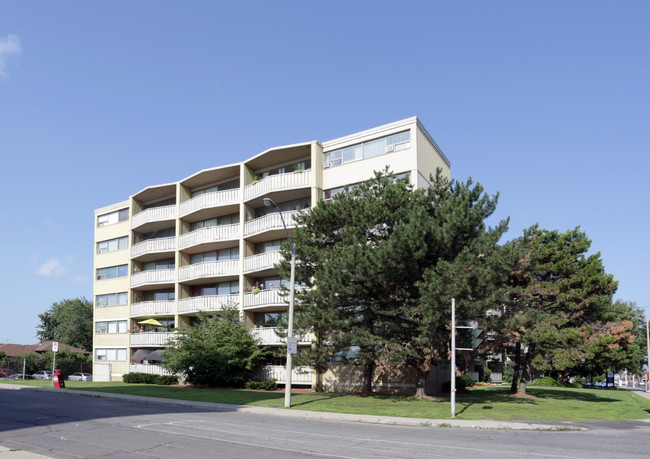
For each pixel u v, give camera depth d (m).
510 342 27.39
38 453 12.13
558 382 54.53
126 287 46.94
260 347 37.50
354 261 24.52
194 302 40.50
